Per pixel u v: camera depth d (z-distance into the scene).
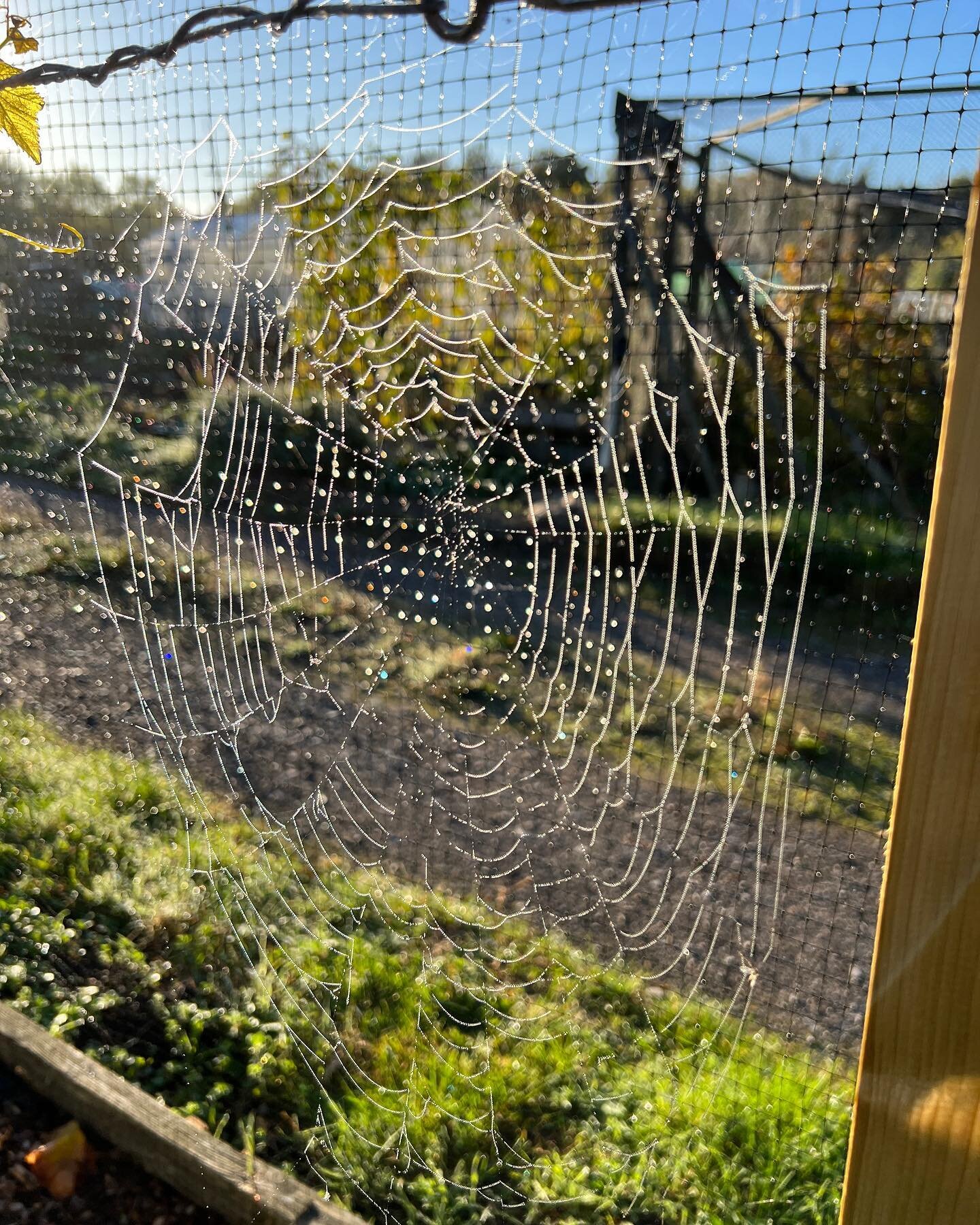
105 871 3.24
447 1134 2.36
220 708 4.06
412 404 4.55
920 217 4.41
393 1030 2.67
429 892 3.19
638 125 2.68
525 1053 2.60
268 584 5.09
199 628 4.27
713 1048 2.59
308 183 3.79
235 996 2.75
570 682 4.62
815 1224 2.09
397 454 4.71
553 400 4.56
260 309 3.69
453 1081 2.49
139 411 5.11
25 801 3.52
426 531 4.84
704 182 2.47
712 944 2.77
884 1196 0.97
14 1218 2.05
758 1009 2.75
